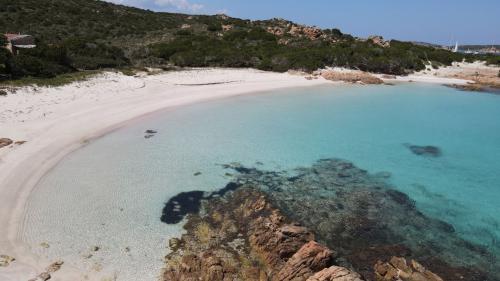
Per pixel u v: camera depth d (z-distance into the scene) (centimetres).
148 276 1225
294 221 1571
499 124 3195
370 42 7238
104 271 1238
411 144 2630
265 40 6625
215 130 2712
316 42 6662
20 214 1523
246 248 1374
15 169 1883
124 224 1505
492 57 6669
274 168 2098
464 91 4669
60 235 1412
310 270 1207
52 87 3169
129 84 3694
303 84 4656
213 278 1199
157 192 1767
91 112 2886
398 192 1889
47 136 2353
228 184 1878
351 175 2059
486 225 1625
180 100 3484
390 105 3819
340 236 1493
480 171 2195
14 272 1195
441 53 6888
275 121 3012
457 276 1303
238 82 4428
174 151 2275
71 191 1733
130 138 2459
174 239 1418
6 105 2686
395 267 1304
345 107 3641
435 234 1541
